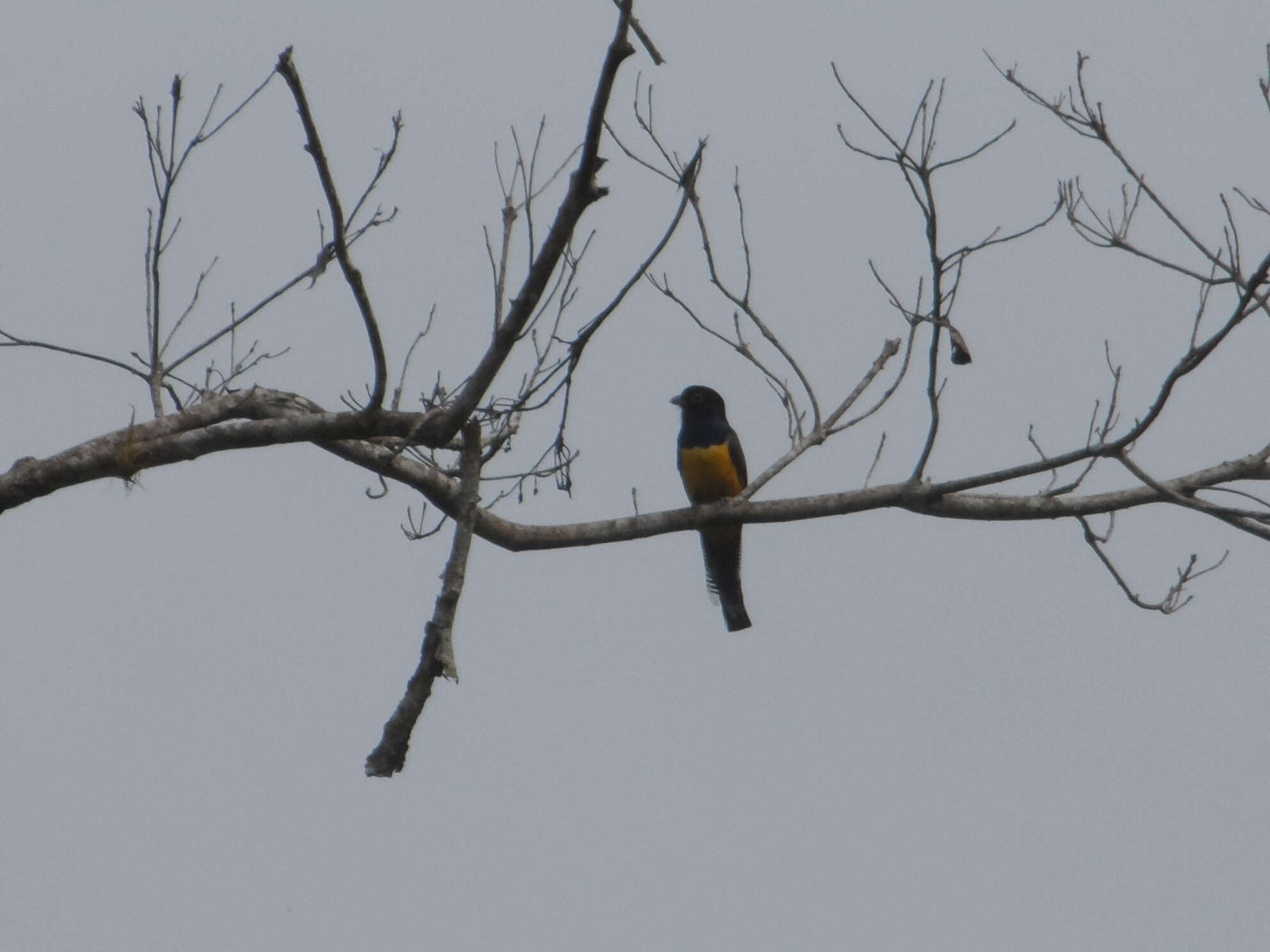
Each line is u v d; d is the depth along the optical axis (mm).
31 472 11305
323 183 9297
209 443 11453
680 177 10805
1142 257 11164
